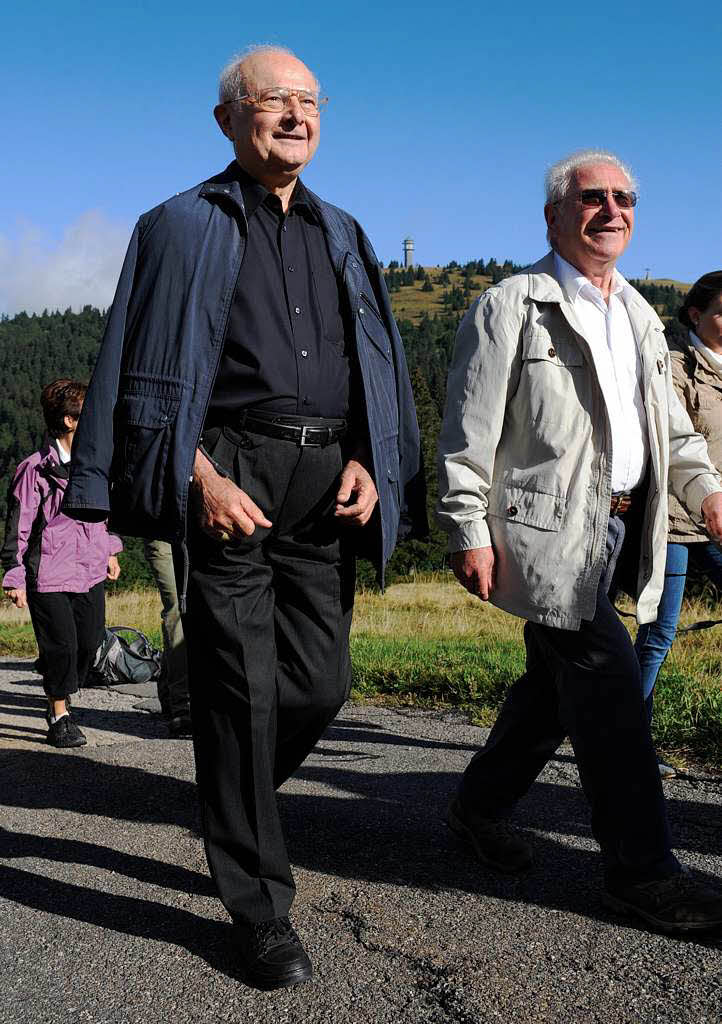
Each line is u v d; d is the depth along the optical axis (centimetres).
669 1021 237
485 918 296
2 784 464
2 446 19488
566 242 317
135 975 267
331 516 299
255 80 291
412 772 463
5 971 272
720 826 375
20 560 539
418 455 332
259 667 285
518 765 333
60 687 539
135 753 520
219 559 288
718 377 437
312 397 291
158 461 277
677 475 340
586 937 282
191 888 326
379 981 260
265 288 292
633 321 322
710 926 278
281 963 259
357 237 325
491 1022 237
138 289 290
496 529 314
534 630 315
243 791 281
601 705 296
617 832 292
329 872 335
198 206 292
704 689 564
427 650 824
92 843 374
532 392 308
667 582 429
